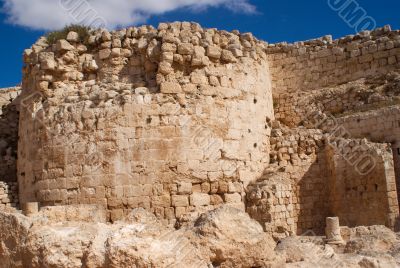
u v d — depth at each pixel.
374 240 14.70
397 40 26.22
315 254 12.15
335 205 22.59
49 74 21.28
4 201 21.84
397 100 23.95
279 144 23.62
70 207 12.66
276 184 20.86
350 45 27.08
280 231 20.30
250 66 22.58
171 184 19.33
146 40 21.23
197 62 20.59
